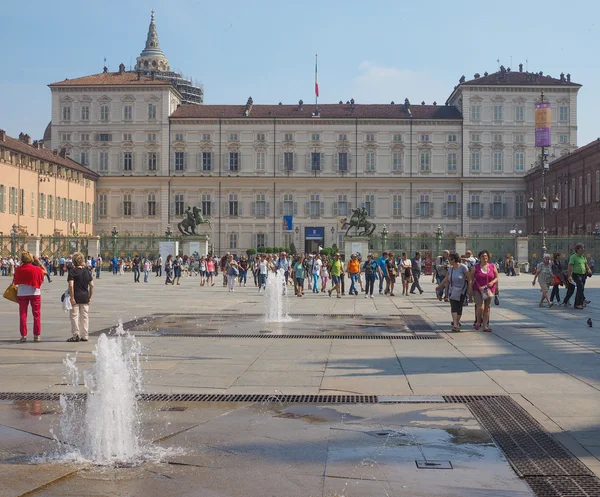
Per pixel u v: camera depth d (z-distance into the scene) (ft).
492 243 311.88
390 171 392.47
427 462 30.73
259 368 53.88
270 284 94.43
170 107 393.91
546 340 70.69
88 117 390.42
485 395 43.78
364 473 29.37
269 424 37.11
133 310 107.55
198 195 392.47
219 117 391.04
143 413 39.55
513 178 390.01
